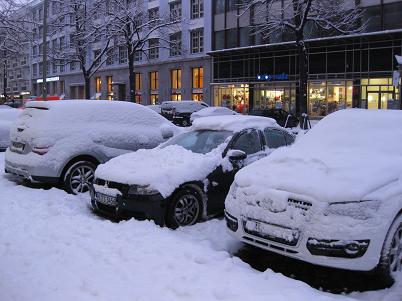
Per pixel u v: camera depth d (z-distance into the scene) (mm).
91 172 8672
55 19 36750
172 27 41625
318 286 4742
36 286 4277
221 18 45000
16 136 8875
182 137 8047
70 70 68438
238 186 5359
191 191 6582
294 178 4922
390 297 4297
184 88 49281
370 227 4383
